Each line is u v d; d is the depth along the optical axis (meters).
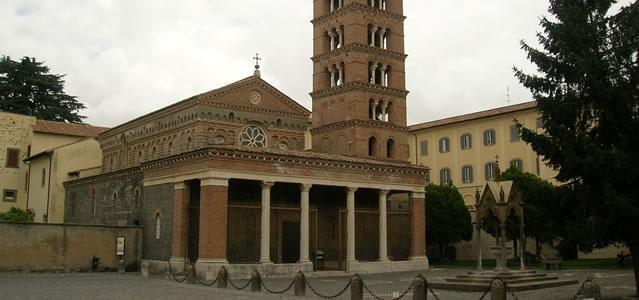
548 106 25.23
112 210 53.66
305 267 43.41
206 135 53.12
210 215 39.59
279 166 43.06
